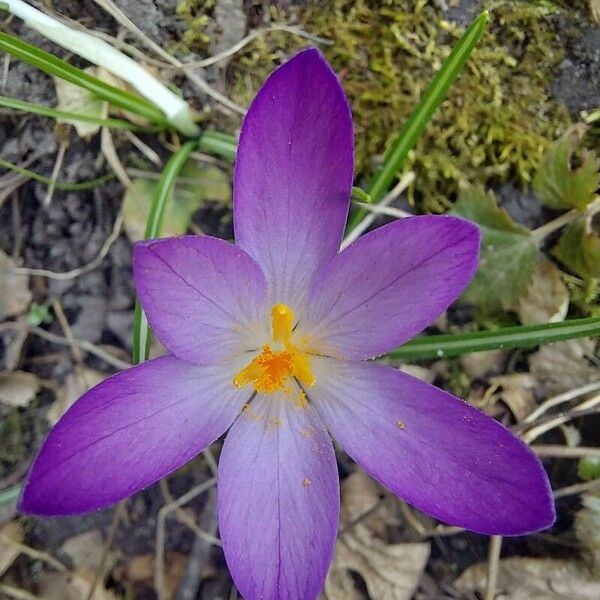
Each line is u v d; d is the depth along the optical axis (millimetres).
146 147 98
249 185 68
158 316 63
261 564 69
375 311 71
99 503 64
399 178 98
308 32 97
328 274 71
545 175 95
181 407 70
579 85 97
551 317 96
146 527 101
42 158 99
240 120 98
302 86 62
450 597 98
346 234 96
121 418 66
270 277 73
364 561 98
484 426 67
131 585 100
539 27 97
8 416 99
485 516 66
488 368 100
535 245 95
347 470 100
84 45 83
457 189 98
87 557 100
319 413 75
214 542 97
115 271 100
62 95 96
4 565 97
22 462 99
